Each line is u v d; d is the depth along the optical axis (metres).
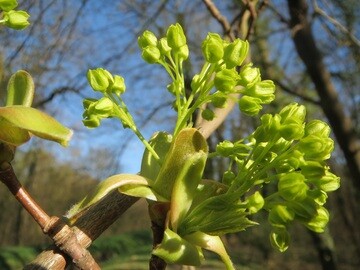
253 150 0.09
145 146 0.09
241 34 0.19
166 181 0.09
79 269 0.08
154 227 0.09
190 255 0.08
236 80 0.09
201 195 0.09
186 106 0.09
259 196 0.08
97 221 0.09
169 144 0.10
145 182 0.09
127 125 0.09
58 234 0.08
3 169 0.07
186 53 0.10
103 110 0.09
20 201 0.08
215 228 0.09
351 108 0.58
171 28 0.10
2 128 0.07
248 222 0.09
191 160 0.09
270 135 0.09
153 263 0.08
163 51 0.10
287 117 0.09
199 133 0.09
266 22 0.54
